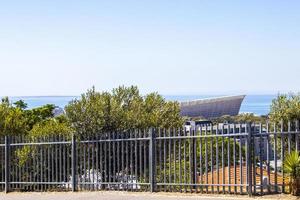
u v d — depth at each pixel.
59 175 18.94
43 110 44.28
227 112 137.88
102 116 26.16
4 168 20.34
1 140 21.03
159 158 16.39
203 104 132.62
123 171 17.27
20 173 19.67
